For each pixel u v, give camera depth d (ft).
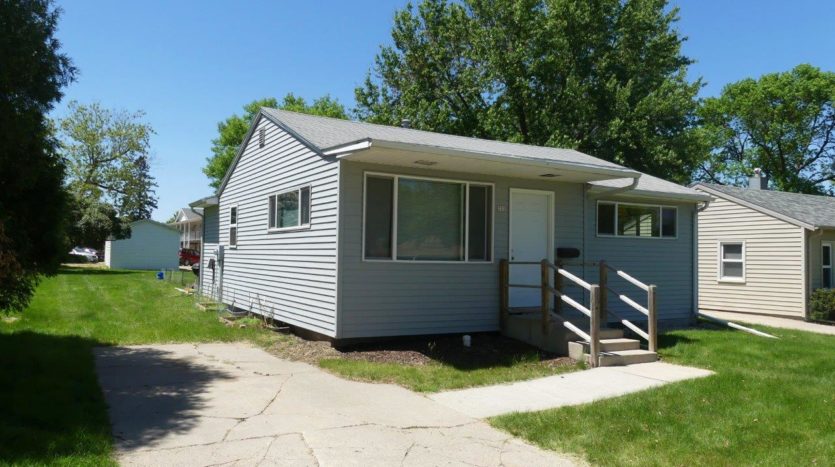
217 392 22.93
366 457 16.15
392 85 96.89
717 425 19.21
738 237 64.75
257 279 44.91
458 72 93.71
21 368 24.63
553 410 20.92
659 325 46.19
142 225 122.83
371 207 32.68
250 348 33.14
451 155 29.86
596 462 16.10
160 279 84.28
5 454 14.79
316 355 30.76
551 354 31.91
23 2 22.74
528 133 89.20
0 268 22.93
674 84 84.53
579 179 39.22
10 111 22.07
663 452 16.80
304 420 19.43
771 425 19.27
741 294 64.23
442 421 19.74
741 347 35.12
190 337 35.65
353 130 40.68
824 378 26.68
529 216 38.99
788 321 57.26
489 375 26.73
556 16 82.99
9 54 21.67
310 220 35.27
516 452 16.89
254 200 46.65
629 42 85.76
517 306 37.88
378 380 25.58
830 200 76.54
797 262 59.00
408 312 33.63
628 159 85.71
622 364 29.91
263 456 15.98
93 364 27.58
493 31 85.40
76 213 107.04
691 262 49.85
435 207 34.76
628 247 45.91
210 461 15.53
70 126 131.85
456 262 35.24
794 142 129.08
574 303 31.22
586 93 83.51
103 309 47.11
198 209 66.90
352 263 32.07
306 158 36.24
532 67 83.51
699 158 92.38
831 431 18.76
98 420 18.58
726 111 134.31
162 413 19.92
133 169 138.31
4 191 24.06
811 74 124.26
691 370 28.53
